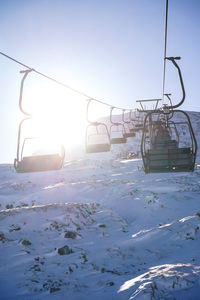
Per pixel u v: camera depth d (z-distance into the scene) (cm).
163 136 1557
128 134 2288
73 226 814
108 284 424
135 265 521
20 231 748
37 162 996
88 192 1482
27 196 1588
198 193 1275
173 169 912
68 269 504
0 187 2128
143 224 900
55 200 1417
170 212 1005
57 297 394
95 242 681
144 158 926
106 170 2938
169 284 361
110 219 927
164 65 1177
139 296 339
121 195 1348
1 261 551
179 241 624
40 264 532
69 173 2794
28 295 408
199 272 397
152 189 1454
